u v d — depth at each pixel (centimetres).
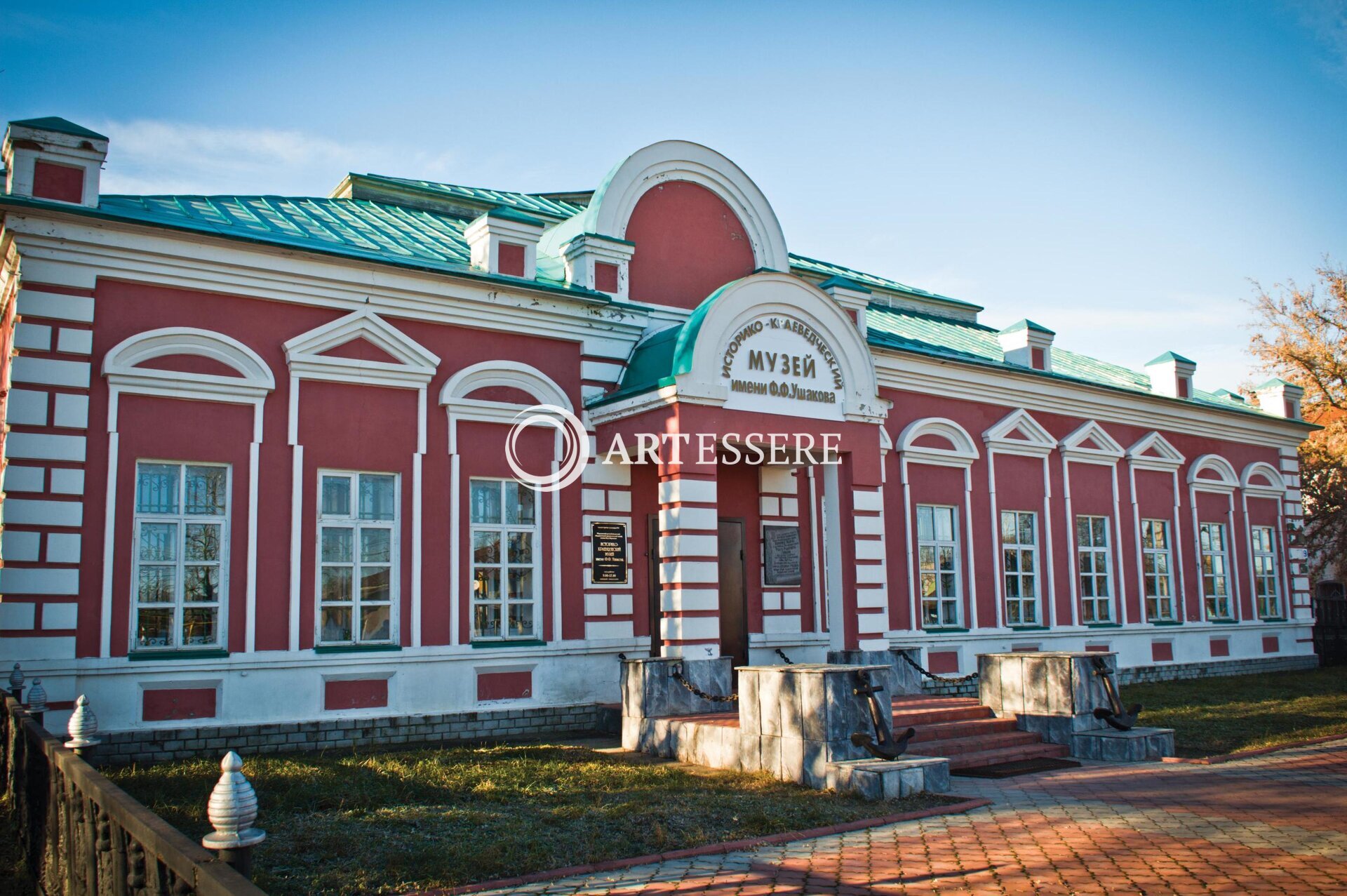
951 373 2066
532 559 1523
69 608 1175
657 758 1282
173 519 1265
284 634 1306
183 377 1266
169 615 1251
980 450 2106
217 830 490
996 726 1391
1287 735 1479
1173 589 2434
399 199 2012
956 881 749
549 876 758
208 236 1282
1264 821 945
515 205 2170
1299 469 2944
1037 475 2194
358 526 1388
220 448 1294
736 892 722
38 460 1176
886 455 1958
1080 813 984
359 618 1373
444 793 999
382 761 1167
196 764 1126
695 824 899
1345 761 1284
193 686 1240
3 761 1020
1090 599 2252
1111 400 2350
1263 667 2617
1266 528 2741
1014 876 762
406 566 1409
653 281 1716
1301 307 3738
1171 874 766
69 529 1184
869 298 1931
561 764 1183
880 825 927
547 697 1495
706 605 1416
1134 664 2294
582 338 1606
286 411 1341
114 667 1190
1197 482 2520
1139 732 1337
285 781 1028
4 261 1295
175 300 1282
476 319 1502
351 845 814
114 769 1116
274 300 1345
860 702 1094
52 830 705
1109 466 2338
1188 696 1978
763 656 1762
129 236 1248
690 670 1383
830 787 1052
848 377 1625
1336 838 876
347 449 1380
